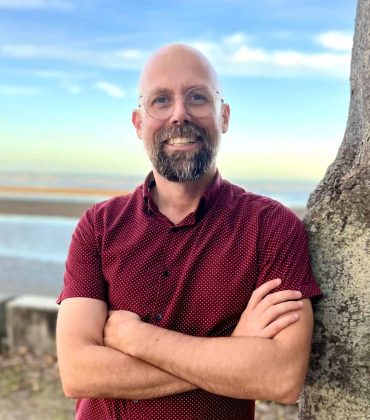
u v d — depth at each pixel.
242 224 0.82
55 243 6.58
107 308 0.85
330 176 0.85
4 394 2.02
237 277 0.80
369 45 0.81
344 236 0.79
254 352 0.74
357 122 0.83
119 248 0.85
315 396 0.81
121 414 0.81
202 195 0.84
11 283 4.16
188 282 0.81
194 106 0.85
